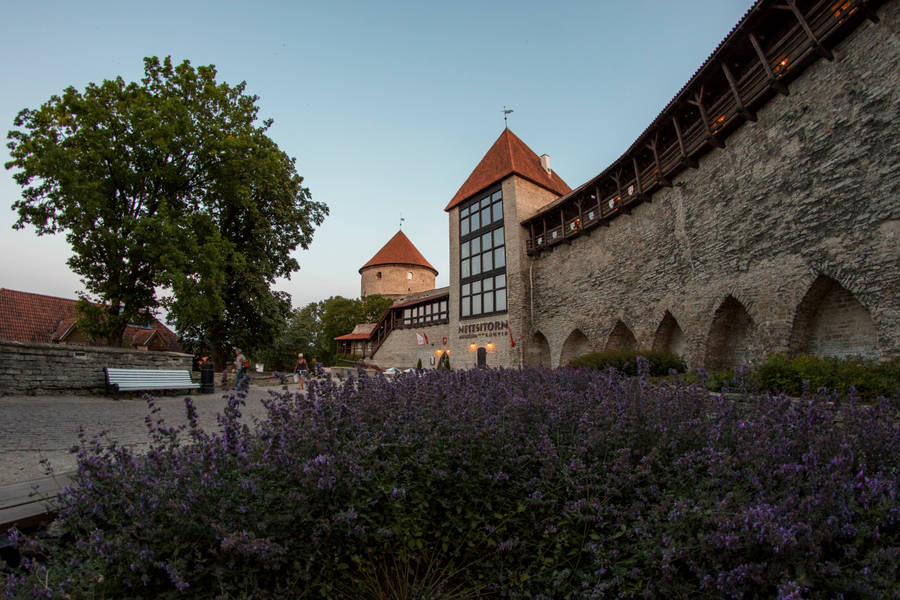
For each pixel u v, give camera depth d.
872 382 7.02
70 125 15.54
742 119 12.19
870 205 8.59
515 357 26.47
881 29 8.45
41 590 1.76
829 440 2.63
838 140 9.33
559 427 3.49
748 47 12.55
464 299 31.25
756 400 3.45
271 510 2.32
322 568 2.32
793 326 10.51
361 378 3.91
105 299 16.28
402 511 2.60
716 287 13.32
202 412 8.73
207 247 16.08
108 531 2.26
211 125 17.69
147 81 17.94
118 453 2.65
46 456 4.45
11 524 2.43
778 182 10.96
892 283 8.12
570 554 2.52
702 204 14.14
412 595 2.58
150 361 13.66
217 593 2.07
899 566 1.83
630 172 20.09
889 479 2.35
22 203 15.60
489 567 2.73
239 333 22.98
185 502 2.15
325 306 60.66
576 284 23.05
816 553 1.84
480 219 30.72
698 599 1.96
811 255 9.97
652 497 2.68
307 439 2.55
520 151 30.97
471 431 3.01
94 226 15.01
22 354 10.43
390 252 61.97
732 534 1.85
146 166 17.00
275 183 21.75
